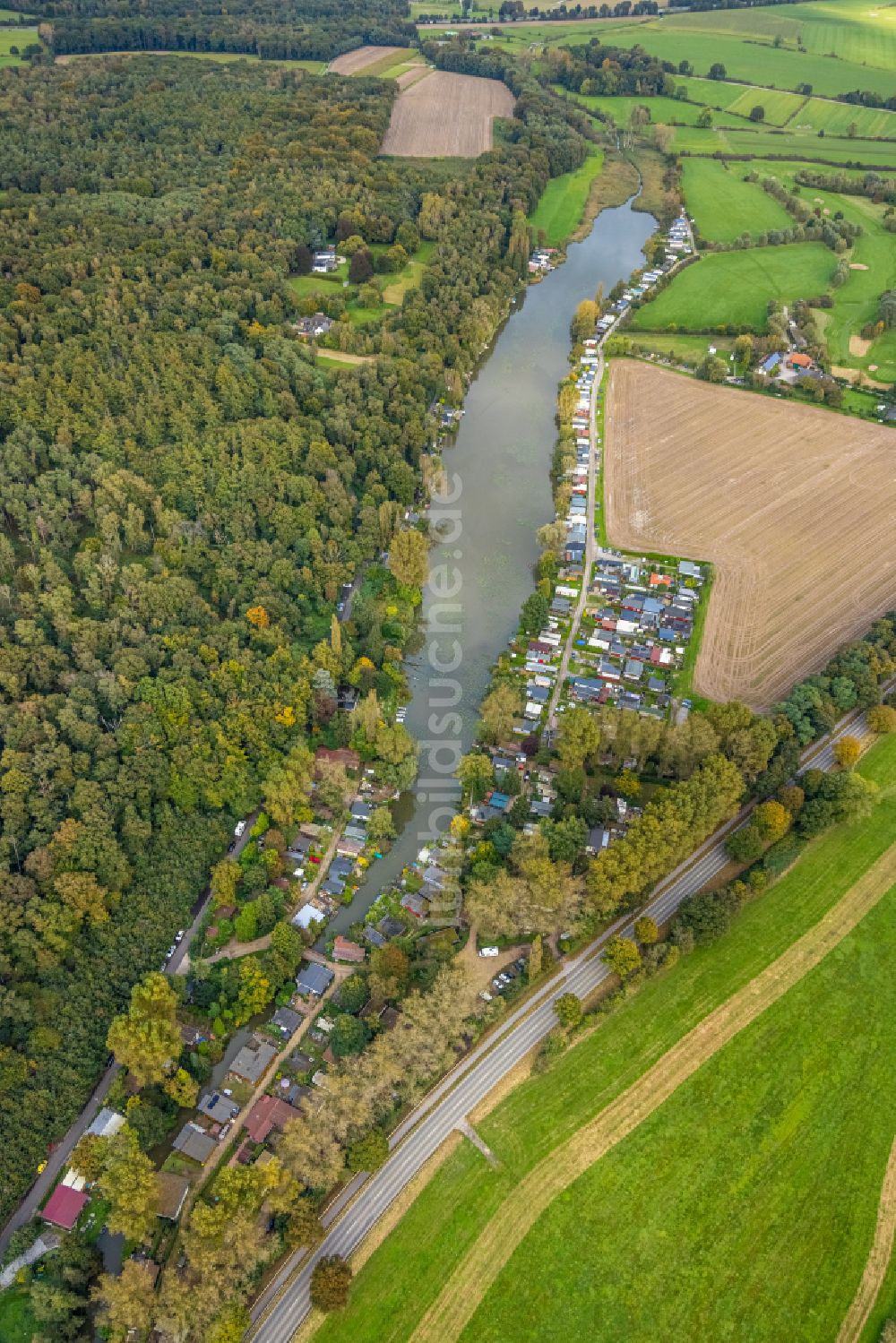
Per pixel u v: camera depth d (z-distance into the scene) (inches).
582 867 7017.7
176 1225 5285.4
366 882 7155.5
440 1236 5216.5
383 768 7795.3
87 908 6412.4
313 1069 5999.0
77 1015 6038.4
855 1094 5880.9
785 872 7150.6
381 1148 5354.3
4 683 7391.7
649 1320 4943.4
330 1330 4889.3
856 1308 4990.2
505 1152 5556.1
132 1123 5541.3
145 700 7613.2
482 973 6476.4
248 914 6525.6
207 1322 4734.3
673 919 6668.3
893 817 7554.1
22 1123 5546.3
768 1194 5418.3
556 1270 5108.3
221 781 7362.2
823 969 6545.3
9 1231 5265.8
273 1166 5196.9
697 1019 6235.2
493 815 7509.8
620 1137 5634.8
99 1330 4778.5
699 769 7332.7
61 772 6939.0
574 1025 6033.5
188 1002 6309.1
